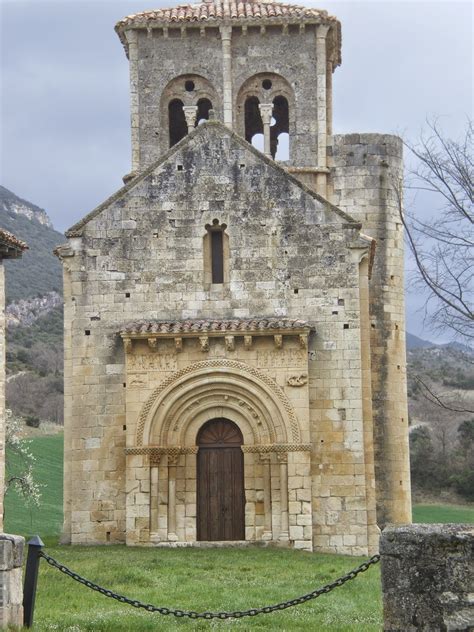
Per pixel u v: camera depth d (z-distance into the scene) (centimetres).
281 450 4041
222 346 4103
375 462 4747
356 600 2638
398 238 5016
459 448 9206
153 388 4084
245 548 3953
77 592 2683
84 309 4203
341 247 4194
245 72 5288
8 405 10531
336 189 5081
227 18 5253
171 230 4228
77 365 4175
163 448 4053
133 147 5272
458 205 3397
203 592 2727
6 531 5778
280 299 4181
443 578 1767
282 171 4238
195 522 4072
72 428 4153
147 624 2194
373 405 4794
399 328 4919
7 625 1969
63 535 4122
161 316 4188
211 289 4200
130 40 5309
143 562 3344
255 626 2219
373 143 5088
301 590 2788
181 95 5306
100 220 4241
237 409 4097
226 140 4269
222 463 4122
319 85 5228
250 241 4212
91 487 4116
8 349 12356
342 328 4153
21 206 19112
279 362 4091
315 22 5231
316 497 4072
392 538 1794
